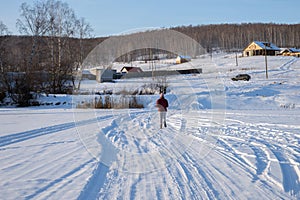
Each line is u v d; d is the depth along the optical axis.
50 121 10.74
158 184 3.98
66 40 27.69
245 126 8.96
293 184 3.92
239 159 5.19
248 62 62.12
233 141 6.75
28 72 21.81
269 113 12.75
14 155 5.57
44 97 21.28
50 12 27.11
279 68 49.16
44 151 5.89
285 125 8.91
